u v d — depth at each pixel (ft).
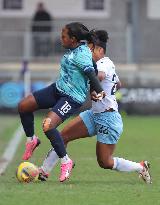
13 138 152.97
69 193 79.51
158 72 221.66
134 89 219.20
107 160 86.63
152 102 218.59
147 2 262.26
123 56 228.22
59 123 84.02
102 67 84.48
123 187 85.40
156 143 144.46
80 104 84.17
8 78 220.23
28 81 218.59
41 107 85.51
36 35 228.43
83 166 107.76
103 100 84.99
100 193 80.12
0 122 192.65
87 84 84.53
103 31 85.40
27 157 87.51
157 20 262.67
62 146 84.48
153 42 239.91
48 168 88.17
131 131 169.99
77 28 83.20
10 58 229.04
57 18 266.77
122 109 217.77
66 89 83.66
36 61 228.43
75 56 82.69
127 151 131.13
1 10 266.77
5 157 122.11
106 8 266.36
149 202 75.25
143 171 88.63
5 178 93.35
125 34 228.43
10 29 247.29
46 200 75.20
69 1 266.16
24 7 266.77
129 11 269.23
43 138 151.64
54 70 224.12
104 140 85.87
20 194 78.48
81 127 86.99
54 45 228.43
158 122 195.52
